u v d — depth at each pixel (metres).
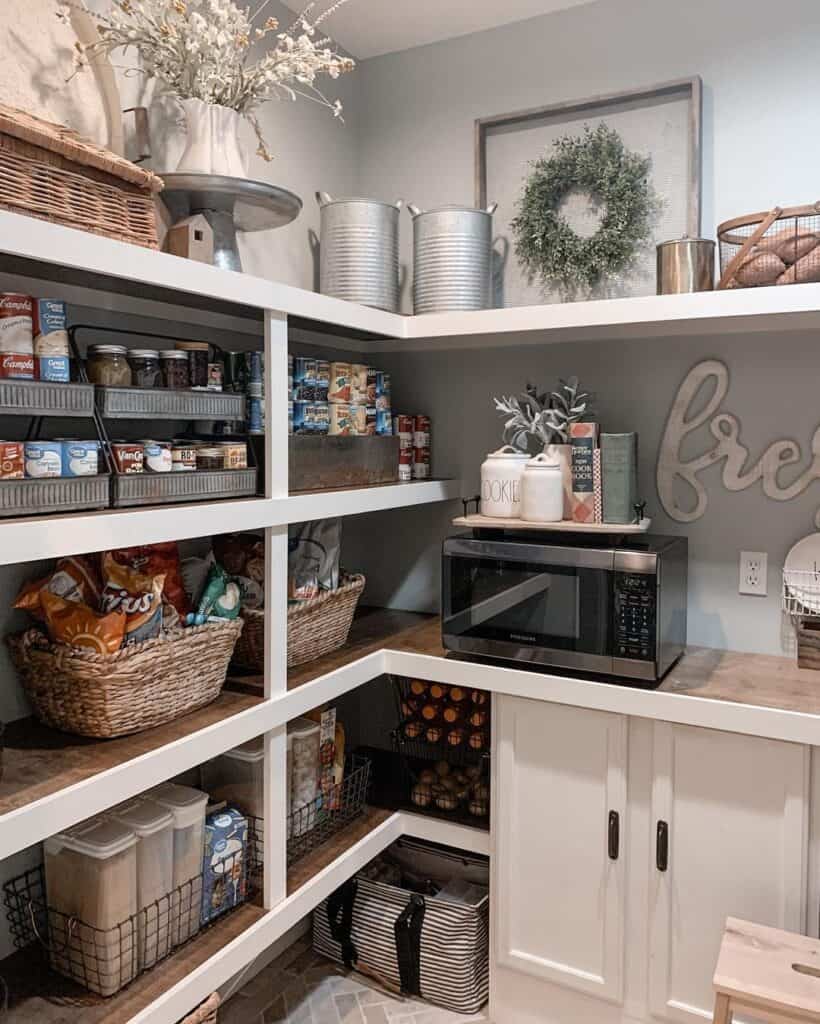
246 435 1.74
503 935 2.03
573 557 1.87
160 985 1.46
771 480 2.08
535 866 1.98
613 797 1.87
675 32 2.10
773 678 1.89
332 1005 2.09
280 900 1.72
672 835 1.82
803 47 1.97
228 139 1.65
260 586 1.85
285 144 2.27
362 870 2.33
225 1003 2.08
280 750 1.70
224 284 1.46
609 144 2.15
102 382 1.44
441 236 2.13
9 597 1.56
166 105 1.84
